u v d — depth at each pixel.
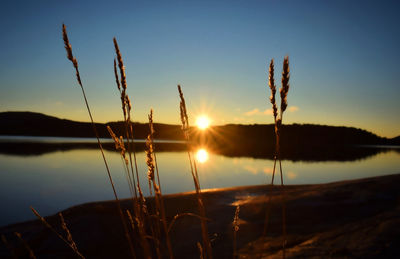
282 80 0.73
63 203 8.60
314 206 4.50
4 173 14.68
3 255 3.32
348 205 4.39
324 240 3.11
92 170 16.27
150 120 1.05
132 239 3.81
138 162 19.36
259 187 6.88
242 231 3.89
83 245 3.60
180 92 1.05
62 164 19.12
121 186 11.44
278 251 3.08
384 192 4.82
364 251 2.54
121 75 1.00
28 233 3.92
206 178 14.37
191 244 3.60
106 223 4.21
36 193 9.98
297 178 14.90
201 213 1.11
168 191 11.05
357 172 17.61
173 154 30.94
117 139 1.03
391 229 2.98
